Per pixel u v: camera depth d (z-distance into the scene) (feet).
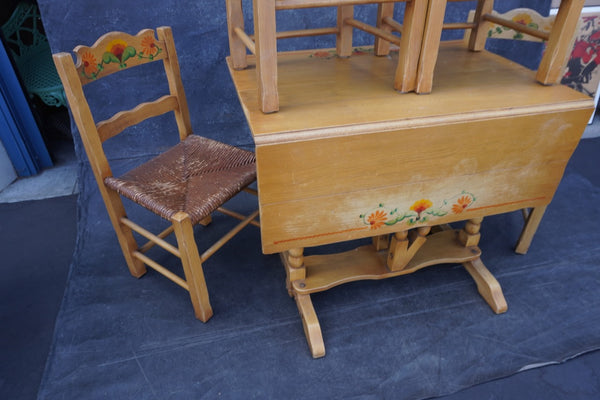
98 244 6.14
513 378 4.28
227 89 7.83
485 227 6.47
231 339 4.72
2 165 7.48
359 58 5.14
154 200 4.30
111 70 4.37
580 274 5.53
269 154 3.31
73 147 8.87
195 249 4.34
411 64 3.84
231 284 5.46
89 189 7.27
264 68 3.37
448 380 4.27
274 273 5.65
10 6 8.64
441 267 5.72
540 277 5.50
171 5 6.75
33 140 7.82
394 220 4.17
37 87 7.96
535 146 4.02
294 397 4.14
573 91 4.07
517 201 4.52
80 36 6.64
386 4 4.87
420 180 3.92
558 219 6.54
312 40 7.69
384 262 5.08
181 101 5.32
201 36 7.17
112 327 4.85
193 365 4.43
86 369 4.38
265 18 3.13
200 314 4.84
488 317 4.96
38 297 5.31
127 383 4.25
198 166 5.06
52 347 4.59
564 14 3.81
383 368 4.40
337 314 5.03
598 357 4.47
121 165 7.89
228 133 8.37
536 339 4.67
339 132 3.38
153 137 7.99
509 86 4.20
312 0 3.23
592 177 7.54
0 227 6.57
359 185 3.77
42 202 7.17
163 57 4.90
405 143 3.60
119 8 6.57
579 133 4.07
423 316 4.99
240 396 4.15
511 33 5.97
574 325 4.83
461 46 5.66
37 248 6.14
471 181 4.11
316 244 4.14
